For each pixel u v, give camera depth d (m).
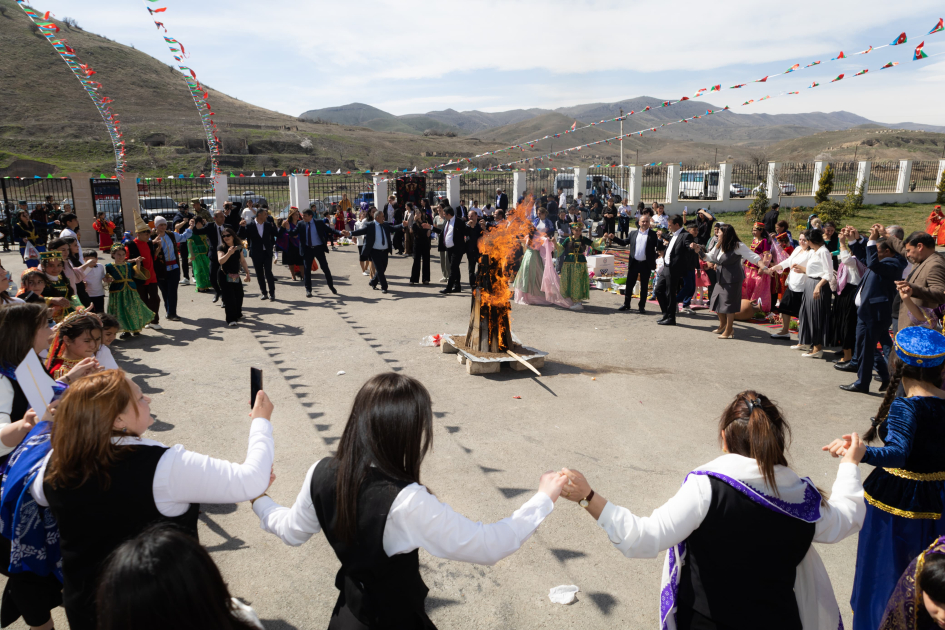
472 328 7.34
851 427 5.45
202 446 4.99
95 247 18.06
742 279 8.33
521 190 22.56
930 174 28.33
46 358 3.49
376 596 1.69
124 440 1.88
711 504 1.83
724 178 25.78
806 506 1.84
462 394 6.25
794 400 6.12
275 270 14.62
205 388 6.40
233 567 3.50
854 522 1.98
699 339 8.47
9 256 16.36
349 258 16.48
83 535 1.83
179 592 1.11
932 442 2.48
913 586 1.74
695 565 1.90
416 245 12.58
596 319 9.70
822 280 7.26
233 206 15.51
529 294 10.76
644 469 4.65
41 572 2.30
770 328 9.12
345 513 1.67
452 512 1.71
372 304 10.76
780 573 1.83
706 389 6.44
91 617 1.83
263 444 2.10
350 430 1.75
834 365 7.27
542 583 3.36
